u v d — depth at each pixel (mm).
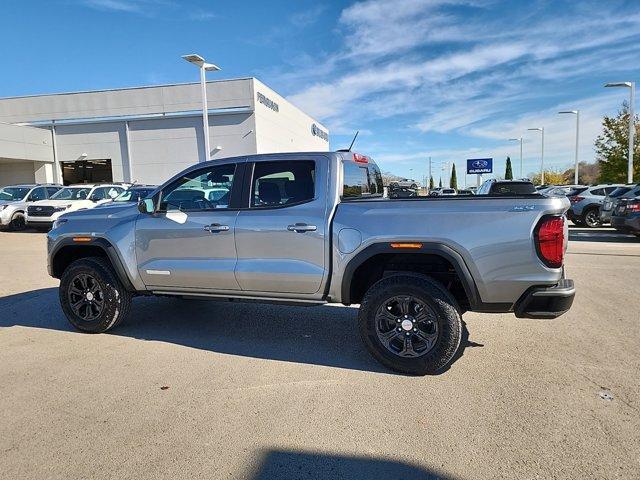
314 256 4277
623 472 2609
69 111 32719
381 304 3992
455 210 3869
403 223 3971
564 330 5090
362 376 3973
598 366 4078
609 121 31906
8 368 4219
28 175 33375
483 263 3785
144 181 32406
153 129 31922
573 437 2965
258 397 3598
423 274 4027
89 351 4645
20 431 3137
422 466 2715
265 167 4598
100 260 5242
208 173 4840
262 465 2742
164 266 4875
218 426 3176
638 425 3090
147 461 2785
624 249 11375
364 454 2840
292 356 4465
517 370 4031
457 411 3330
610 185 17766
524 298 3777
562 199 3881
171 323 5566
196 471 2689
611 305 6066
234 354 4531
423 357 3889
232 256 4602
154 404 3498
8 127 29594
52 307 6402
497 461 2740
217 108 31047
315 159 4453
